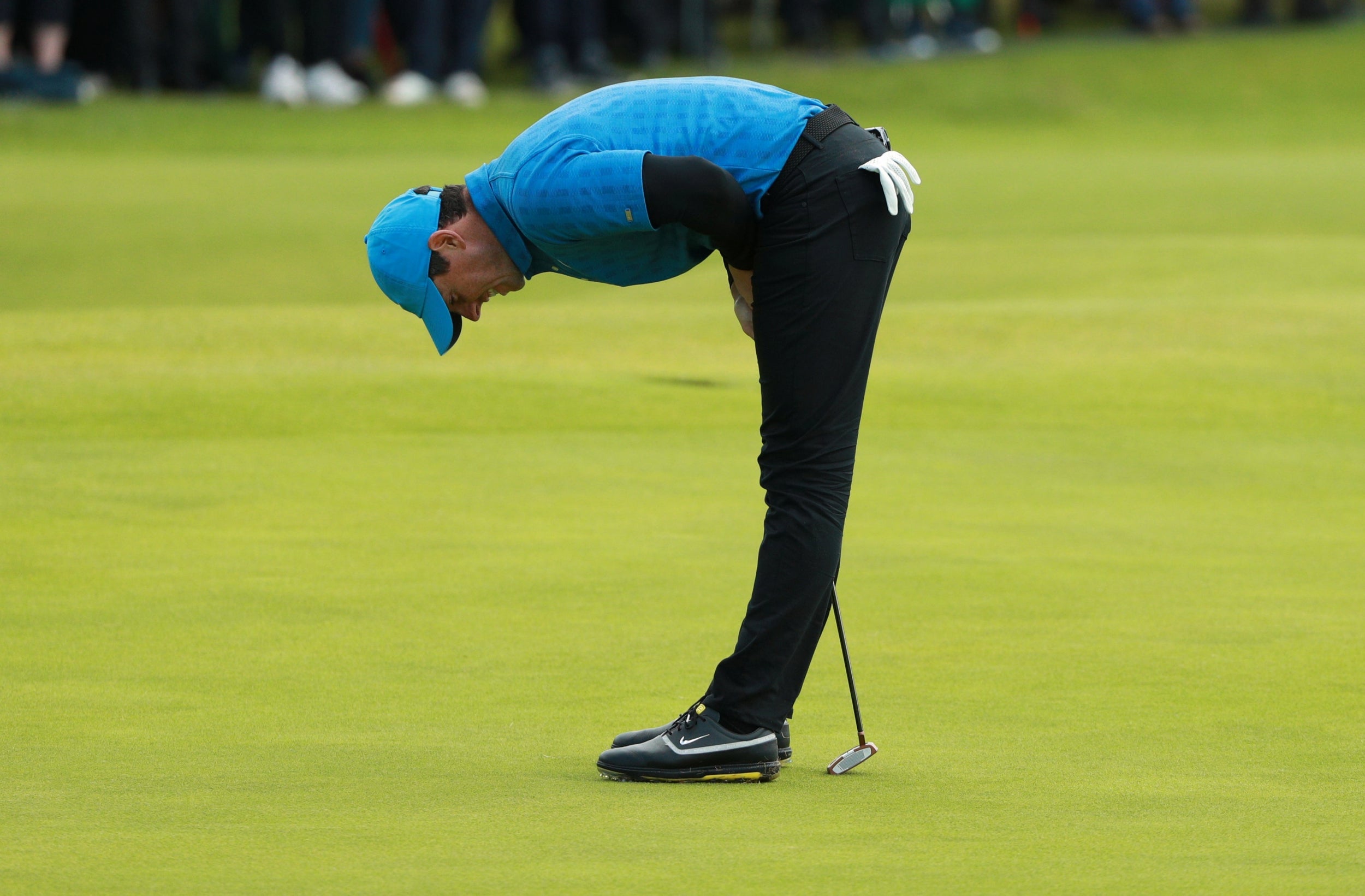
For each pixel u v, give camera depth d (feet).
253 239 158.81
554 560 64.49
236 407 93.76
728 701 39.47
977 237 164.96
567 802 37.45
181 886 31.22
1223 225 171.53
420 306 41.86
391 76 300.20
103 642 52.75
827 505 39.52
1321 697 47.11
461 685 48.39
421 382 99.66
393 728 43.98
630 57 312.71
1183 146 272.10
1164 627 55.21
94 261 147.95
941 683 48.80
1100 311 121.70
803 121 38.93
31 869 32.22
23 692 47.16
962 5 334.44
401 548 66.39
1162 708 46.03
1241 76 312.29
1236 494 79.30
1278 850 33.68
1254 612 57.36
